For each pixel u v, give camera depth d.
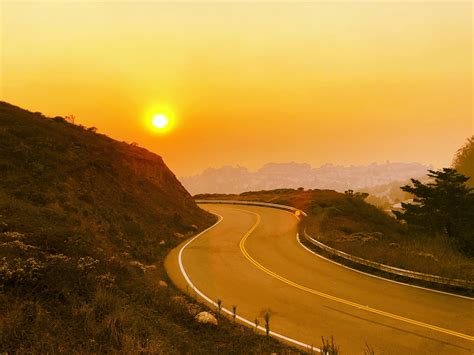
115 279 12.55
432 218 31.34
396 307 12.72
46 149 25.20
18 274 9.27
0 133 24.72
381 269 17.14
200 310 12.61
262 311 12.97
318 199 42.59
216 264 19.70
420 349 9.71
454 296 13.50
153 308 11.37
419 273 15.42
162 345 8.03
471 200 31.11
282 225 32.66
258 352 9.58
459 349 9.62
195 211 37.91
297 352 9.72
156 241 24.31
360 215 36.78
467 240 27.92
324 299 13.91
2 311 7.73
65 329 7.67
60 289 9.55
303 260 20.17
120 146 37.31
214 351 9.28
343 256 19.75
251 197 56.31
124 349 7.21
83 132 34.59
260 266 19.11
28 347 6.60
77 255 12.91
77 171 24.83
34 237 13.16
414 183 34.94
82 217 20.02
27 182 20.53
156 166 38.62
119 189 27.69
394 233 32.84
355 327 11.27
